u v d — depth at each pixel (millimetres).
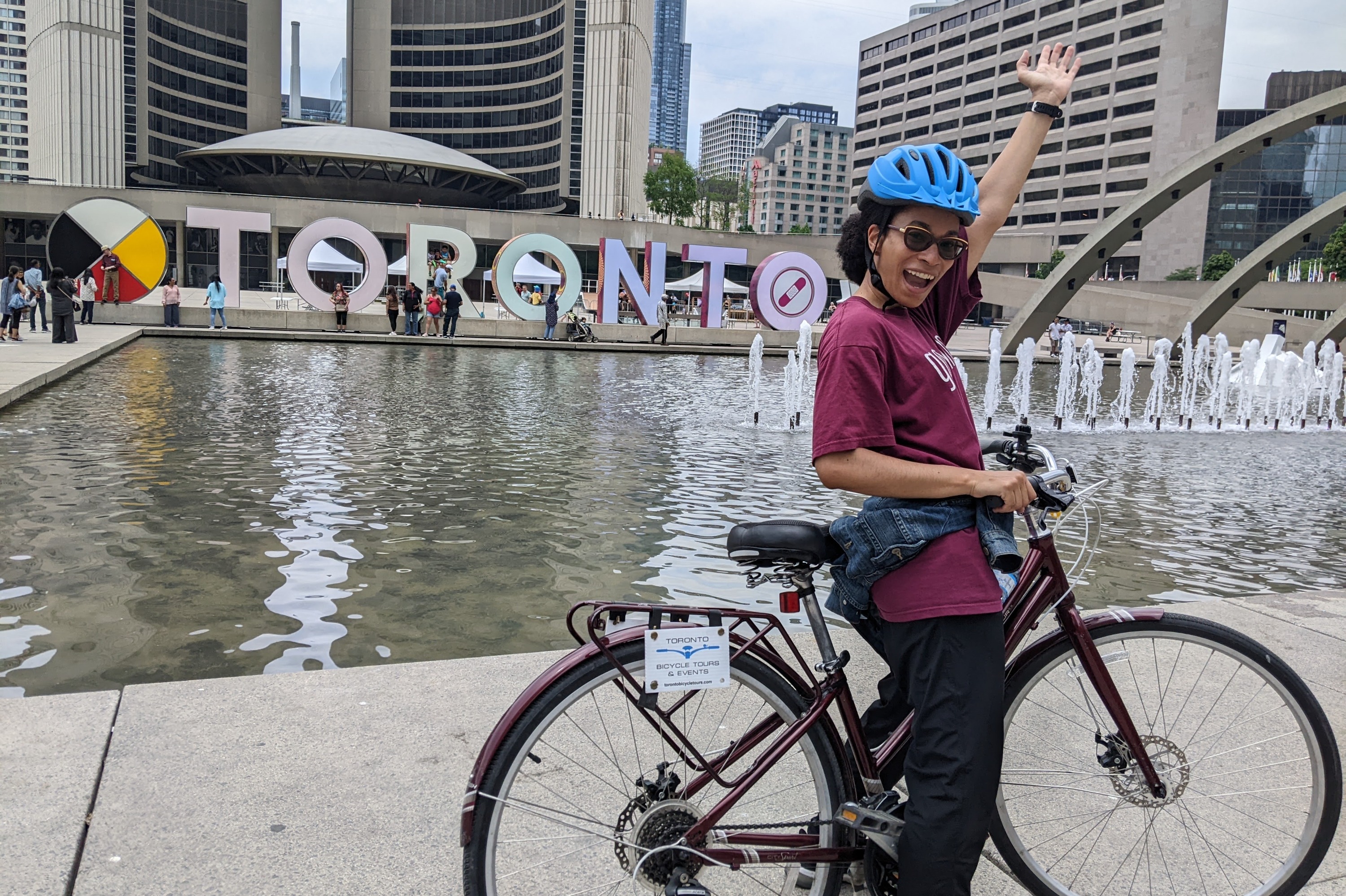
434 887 1903
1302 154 106500
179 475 7508
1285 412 17625
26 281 22578
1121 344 46500
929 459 1663
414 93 99188
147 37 84312
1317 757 1851
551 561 5586
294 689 2824
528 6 94750
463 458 8867
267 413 11258
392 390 14398
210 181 86812
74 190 53906
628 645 1568
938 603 1603
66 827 2033
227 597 4727
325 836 2057
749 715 1910
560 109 91250
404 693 2816
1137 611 1871
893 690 1935
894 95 121000
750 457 9570
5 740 2422
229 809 2148
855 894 1788
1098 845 2115
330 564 5352
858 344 1618
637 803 1632
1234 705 2486
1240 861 2086
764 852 1646
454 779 2320
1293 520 7668
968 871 1605
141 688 2795
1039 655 1844
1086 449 11852
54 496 6656
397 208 57875
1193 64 86188
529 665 3057
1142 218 29656
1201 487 9148
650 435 10891
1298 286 54375
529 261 36188
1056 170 99125
